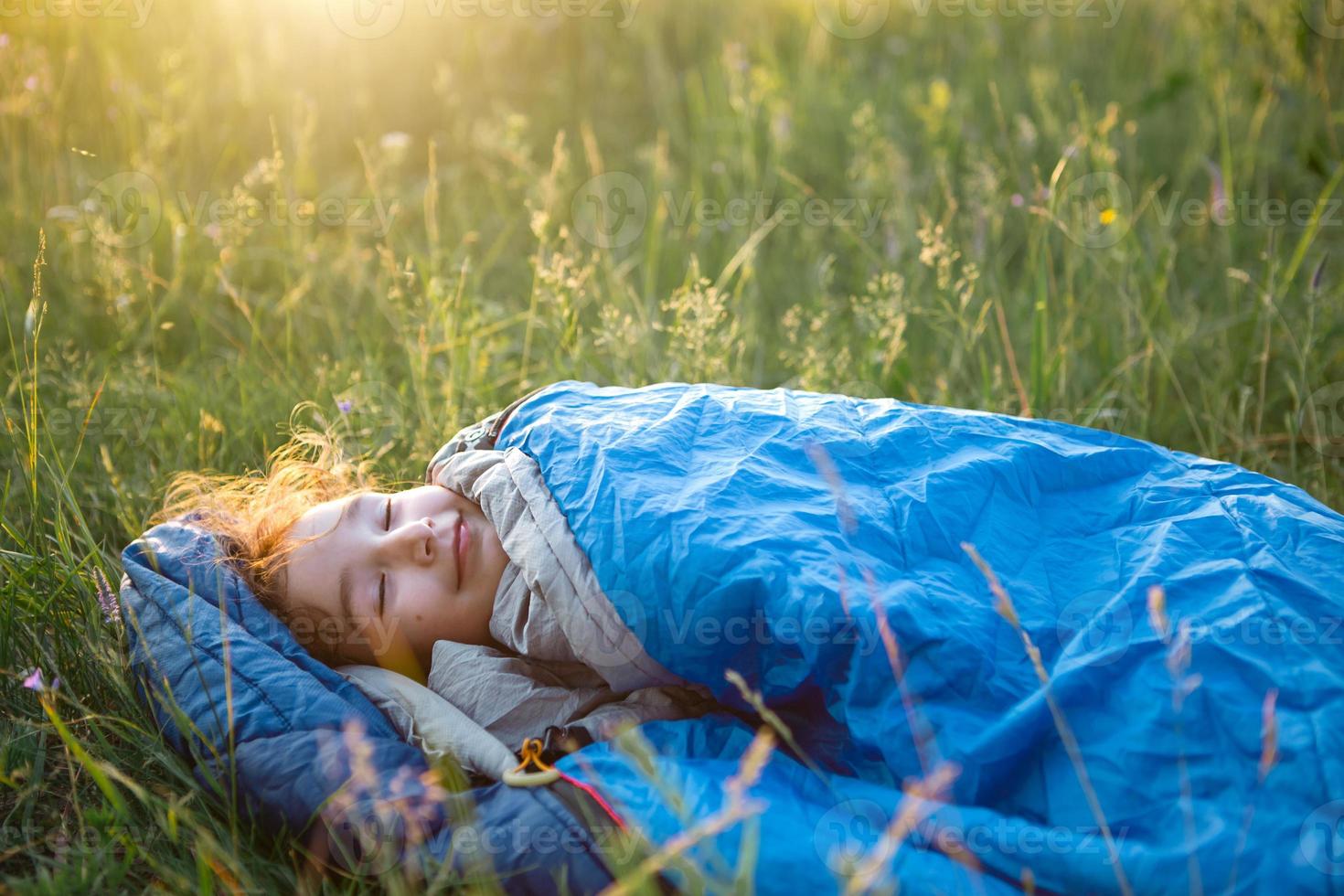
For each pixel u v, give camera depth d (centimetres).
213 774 162
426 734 171
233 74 406
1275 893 127
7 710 182
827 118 416
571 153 422
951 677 147
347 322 323
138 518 239
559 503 172
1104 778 142
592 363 287
